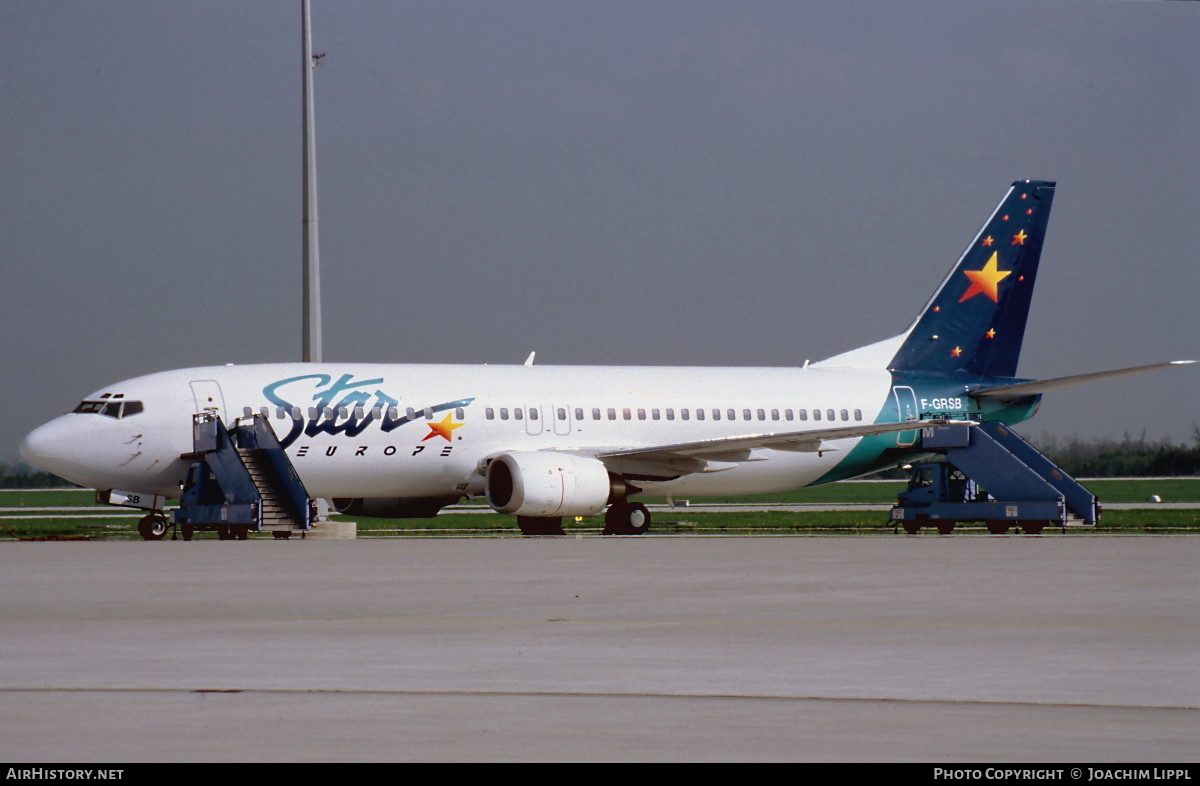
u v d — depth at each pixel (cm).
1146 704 4384
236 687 4688
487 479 16100
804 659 5334
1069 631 6222
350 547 12875
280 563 10569
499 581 8881
